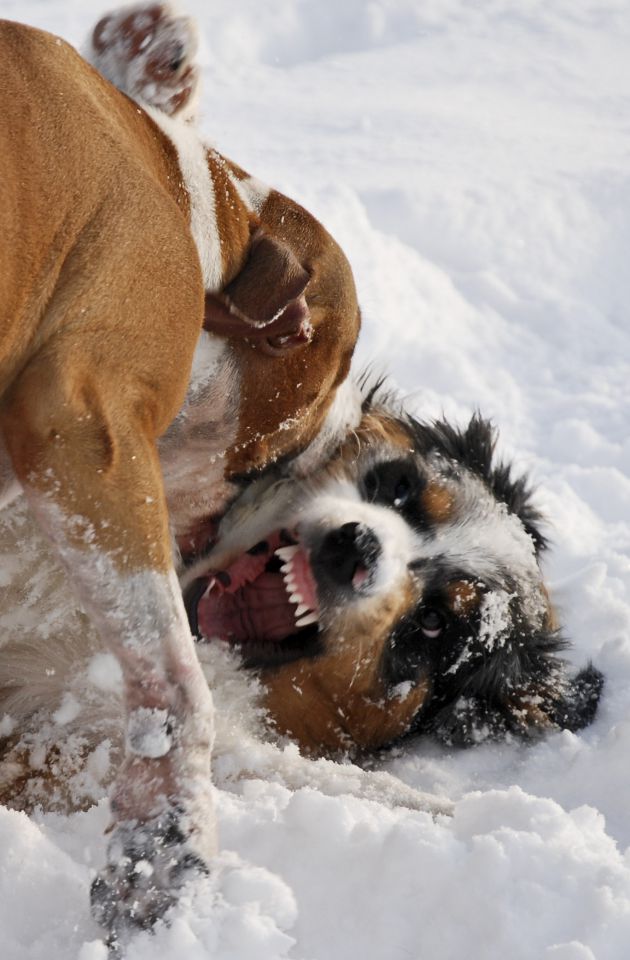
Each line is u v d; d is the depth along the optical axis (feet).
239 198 14.16
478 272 30.76
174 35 13.41
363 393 19.47
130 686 10.82
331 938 11.01
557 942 10.78
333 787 15.12
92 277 10.85
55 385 10.46
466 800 12.93
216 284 13.61
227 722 16.38
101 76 12.85
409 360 26.91
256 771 15.16
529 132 38.73
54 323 10.69
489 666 18.65
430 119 38.47
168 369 11.25
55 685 14.98
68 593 14.70
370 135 36.24
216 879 10.57
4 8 38.06
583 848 11.57
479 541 18.85
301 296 14.23
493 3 49.39
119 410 10.75
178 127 13.66
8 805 14.40
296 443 16.89
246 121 36.11
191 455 15.43
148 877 10.41
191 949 10.05
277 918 10.52
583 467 25.73
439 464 19.19
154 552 10.67
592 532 23.73
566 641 19.54
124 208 11.17
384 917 11.05
